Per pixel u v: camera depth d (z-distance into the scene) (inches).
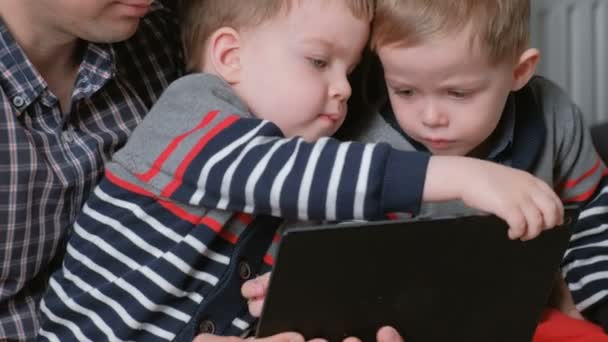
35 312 44.5
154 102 47.5
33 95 42.6
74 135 44.2
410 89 43.1
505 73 43.1
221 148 38.6
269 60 42.1
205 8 44.6
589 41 81.8
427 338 37.3
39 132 42.9
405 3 41.3
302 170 36.7
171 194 39.8
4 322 43.5
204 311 40.6
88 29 41.1
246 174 37.4
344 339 36.2
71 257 42.7
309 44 41.4
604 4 82.6
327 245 33.3
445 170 35.6
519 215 34.1
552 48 79.7
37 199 42.4
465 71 41.6
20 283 43.5
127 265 41.2
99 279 41.7
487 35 41.1
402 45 41.4
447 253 35.1
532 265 37.1
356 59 43.2
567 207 36.2
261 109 42.7
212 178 38.1
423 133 43.8
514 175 35.3
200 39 44.8
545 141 47.6
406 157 36.2
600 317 46.7
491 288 37.1
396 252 34.4
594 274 46.9
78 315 41.8
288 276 33.7
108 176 42.6
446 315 37.1
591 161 49.7
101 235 41.8
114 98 45.9
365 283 34.9
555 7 79.3
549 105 48.8
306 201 36.4
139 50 47.7
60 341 42.2
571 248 48.4
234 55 43.3
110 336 40.9
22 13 41.8
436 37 40.8
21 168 41.6
